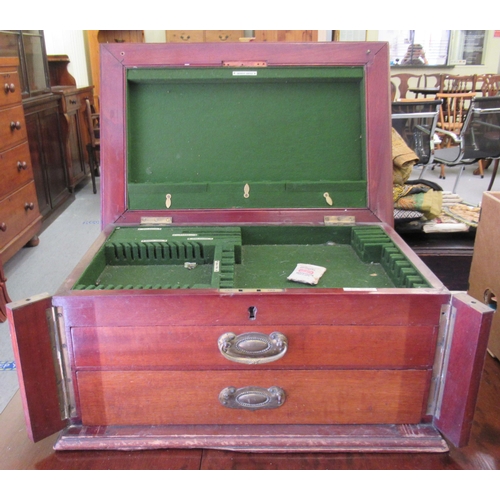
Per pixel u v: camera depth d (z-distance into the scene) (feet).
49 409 3.20
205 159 4.69
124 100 4.49
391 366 3.23
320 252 4.53
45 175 12.48
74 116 15.34
